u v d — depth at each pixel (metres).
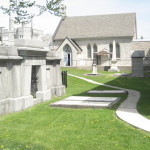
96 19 51.97
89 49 48.84
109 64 46.84
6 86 10.53
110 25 49.38
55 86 15.25
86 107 11.20
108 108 11.03
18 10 13.97
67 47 47.22
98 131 7.80
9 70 10.68
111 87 20.72
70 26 52.06
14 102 10.63
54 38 50.25
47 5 14.07
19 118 9.51
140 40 45.50
